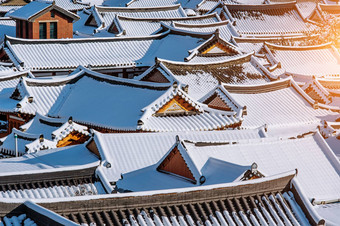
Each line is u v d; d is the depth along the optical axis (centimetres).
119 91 10788
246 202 6175
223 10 18675
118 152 7612
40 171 6531
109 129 9969
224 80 12375
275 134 10481
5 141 9075
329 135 10244
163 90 10231
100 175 6800
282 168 7212
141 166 7519
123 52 14775
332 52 15888
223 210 6031
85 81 11350
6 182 6356
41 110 10669
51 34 15500
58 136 8731
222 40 14012
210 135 8344
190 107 10250
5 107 10844
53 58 13962
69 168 6700
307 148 7562
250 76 12850
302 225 6272
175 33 15200
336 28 18975
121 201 5709
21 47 13938
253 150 7344
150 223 5691
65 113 10619
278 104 11556
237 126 10400
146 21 16700
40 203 5506
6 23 16525
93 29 17650
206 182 6769
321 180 7244
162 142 7962
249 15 18975
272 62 15025
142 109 9906
